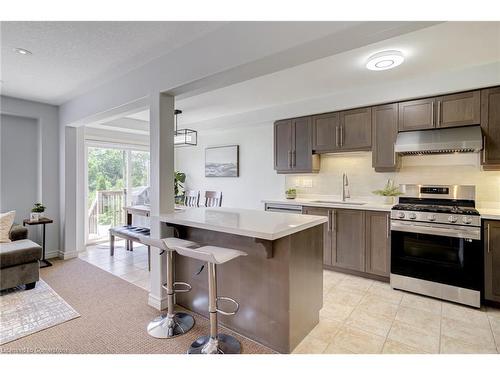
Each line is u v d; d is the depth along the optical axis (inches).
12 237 133.3
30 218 158.2
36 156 166.6
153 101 103.4
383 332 87.5
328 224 143.9
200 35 86.0
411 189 132.6
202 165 237.5
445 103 116.3
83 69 112.5
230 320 89.7
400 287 119.3
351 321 94.3
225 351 77.4
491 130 107.4
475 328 89.7
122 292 117.7
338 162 162.6
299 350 78.3
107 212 209.8
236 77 86.9
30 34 85.8
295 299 79.0
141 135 224.1
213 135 228.4
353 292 118.2
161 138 102.0
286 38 69.1
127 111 128.5
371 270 131.2
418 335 85.8
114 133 206.4
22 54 99.3
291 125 165.3
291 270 76.7
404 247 119.3
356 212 135.1
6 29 82.8
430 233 111.7
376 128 134.5
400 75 118.4
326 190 167.3
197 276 100.0
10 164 157.9
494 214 101.2
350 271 139.0
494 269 101.9
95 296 113.6
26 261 117.7
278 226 76.8
